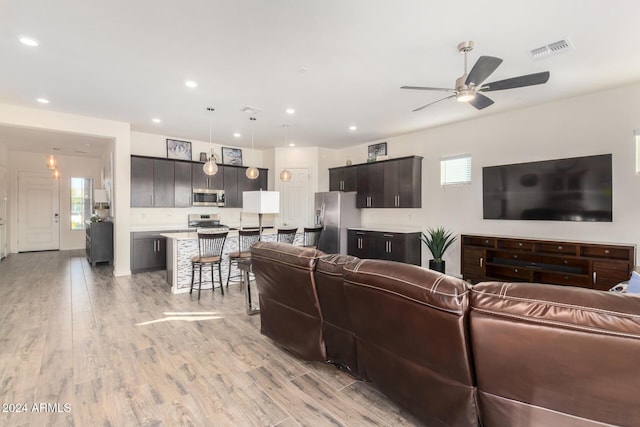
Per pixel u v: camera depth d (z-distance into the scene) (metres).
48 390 2.11
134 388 2.14
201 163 6.66
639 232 3.71
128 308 3.82
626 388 1.12
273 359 2.57
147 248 5.86
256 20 2.40
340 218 6.71
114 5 2.22
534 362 1.25
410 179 5.93
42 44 2.75
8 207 7.91
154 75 3.41
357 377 2.22
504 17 2.36
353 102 4.30
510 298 1.29
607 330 1.10
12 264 6.52
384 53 2.93
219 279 4.88
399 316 1.63
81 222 8.98
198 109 4.61
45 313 3.60
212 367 2.44
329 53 2.93
